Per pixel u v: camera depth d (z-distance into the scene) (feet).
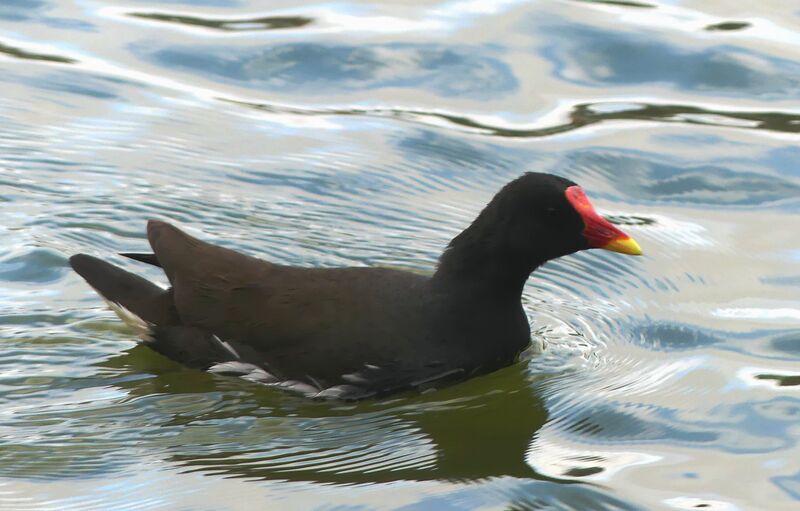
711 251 46.55
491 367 37.81
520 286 38.01
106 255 43.93
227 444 34.14
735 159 52.39
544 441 34.65
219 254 38.19
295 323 36.50
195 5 63.57
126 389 36.91
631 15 62.69
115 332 39.81
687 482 32.32
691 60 58.90
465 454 33.78
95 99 55.11
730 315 42.16
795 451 33.88
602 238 36.81
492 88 57.21
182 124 53.62
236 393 36.96
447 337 36.81
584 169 51.67
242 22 61.87
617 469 33.01
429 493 31.65
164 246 38.86
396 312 36.65
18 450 33.40
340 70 58.34
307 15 62.54
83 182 48.47
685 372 38.55
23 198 46.93
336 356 36.27
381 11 63.05
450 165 51.67
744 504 31.27
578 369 38.81
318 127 54.08
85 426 34.78
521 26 61.57
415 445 34.30
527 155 52.44
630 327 41.57
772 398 36.78
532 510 30.91
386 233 46.60
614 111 55.72
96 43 59.57
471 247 37.14
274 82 57.52
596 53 59.52
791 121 54.80
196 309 37.65
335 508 30.81
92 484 31.86
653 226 48.29
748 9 63.41
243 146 52.29
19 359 37.96
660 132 54.19
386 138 53.42
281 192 49.06
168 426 34.99
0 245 43.70
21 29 60.64
